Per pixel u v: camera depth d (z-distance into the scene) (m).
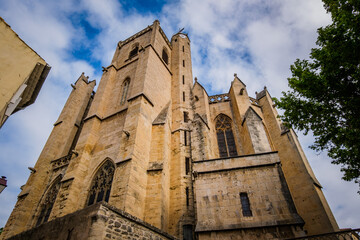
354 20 11.62
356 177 12.35
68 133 29.23
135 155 17.86
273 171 16.25
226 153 26.17
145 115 21.89
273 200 14.95
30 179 24.03
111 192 16.12
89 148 22.09
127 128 20.39
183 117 27.66
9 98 10.66
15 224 19.73
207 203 15.77
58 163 24.75
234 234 14.12
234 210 15.08
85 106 34.88
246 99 28.88
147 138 20.86
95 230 8.55
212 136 26.81
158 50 33.97
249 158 17.38
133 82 27.11
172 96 31.02
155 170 18.69
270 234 13.71
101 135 23.53
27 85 12.57
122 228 9.85
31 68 12.15
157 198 17.17
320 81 12.96
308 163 23.67
